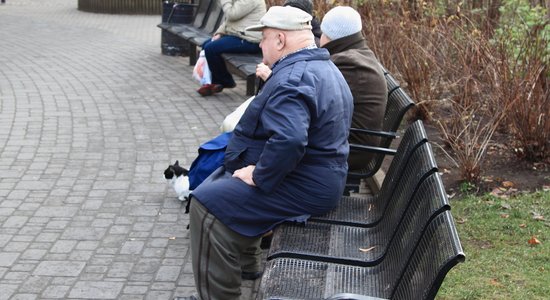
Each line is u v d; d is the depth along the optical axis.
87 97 9.62
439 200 3.28
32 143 7.52
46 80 10.69
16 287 4.54
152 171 6.71
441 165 6.56
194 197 3.84
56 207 5.82
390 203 4.24
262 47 4.02
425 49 7.83
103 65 11.96
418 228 3.41
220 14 11.88
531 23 7.23
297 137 3.65
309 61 3.90
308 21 3.98
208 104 9.34
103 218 5.62
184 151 7.35
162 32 12.99
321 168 3.92
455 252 2.72
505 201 5.75
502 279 4.55
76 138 7.71
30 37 15.13
